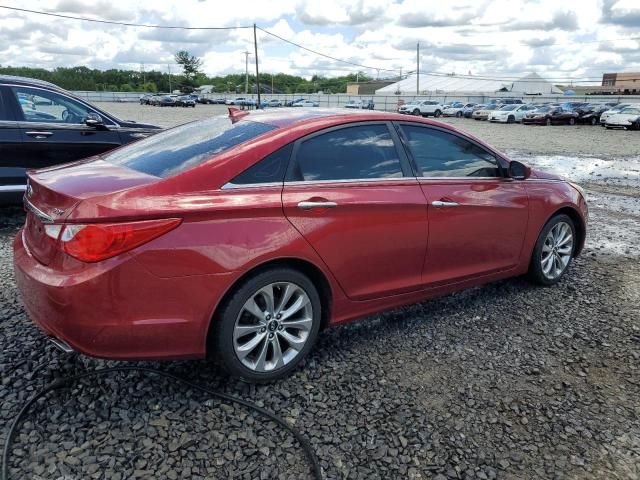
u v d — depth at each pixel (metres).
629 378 3.45
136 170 3.16
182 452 2.62
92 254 2.63
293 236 3.11
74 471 2.46
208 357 3.12
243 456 2.62
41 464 2.49
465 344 3.82
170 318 2.80
